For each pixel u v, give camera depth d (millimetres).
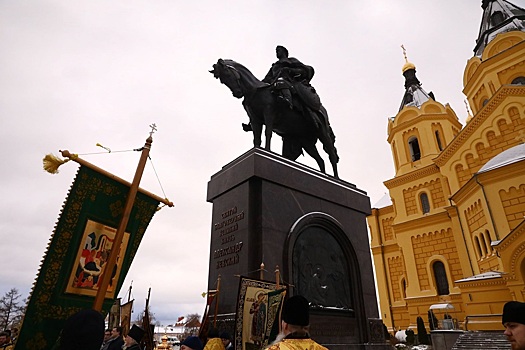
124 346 5855
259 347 4996
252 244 6934
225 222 7656
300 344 2322
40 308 3682
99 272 4133
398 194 34125
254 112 9320
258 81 9305
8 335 6781
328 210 8648
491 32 33812
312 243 7844
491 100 26891
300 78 10242
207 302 6637
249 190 7391
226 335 5887
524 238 17344
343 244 8578
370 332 7945
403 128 36406
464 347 16391
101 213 4281
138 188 4625
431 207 31312
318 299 7379
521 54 28797
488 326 18125
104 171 4367
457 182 29109
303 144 10672
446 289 28438
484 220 22953
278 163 7973
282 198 7707
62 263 3912
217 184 8297
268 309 5223
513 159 21672
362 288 8320
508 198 21297
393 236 36281
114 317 11398
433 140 34000
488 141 27109
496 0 35656
